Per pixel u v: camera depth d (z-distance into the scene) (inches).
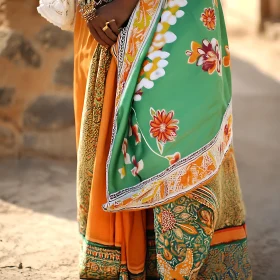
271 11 430.9
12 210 138.6
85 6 90.3
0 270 109.9
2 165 167.0
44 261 114.2
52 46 168.9
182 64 87.0
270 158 190.2
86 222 100.0
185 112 86.5
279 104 252.4
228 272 98.7
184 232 88.9
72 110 172.1
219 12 94.9
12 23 167.3
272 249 123.7
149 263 101.9
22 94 170.2
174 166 87.0
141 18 88.7
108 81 91.6
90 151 95.4
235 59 346.6
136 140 88.4
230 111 94.4
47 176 161.5
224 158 93.6
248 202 153.3
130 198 88.2
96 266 97.3
